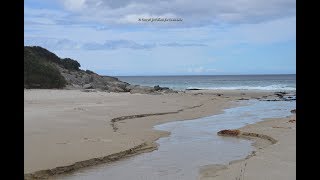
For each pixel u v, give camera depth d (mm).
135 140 14711
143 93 48281
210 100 39438
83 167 10805
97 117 21203
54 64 58094
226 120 23062
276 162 10398
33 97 33188
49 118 19609
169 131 18406
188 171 10375
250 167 9945
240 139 15969
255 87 77812
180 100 37594
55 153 11648
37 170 9703
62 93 38844
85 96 36969
